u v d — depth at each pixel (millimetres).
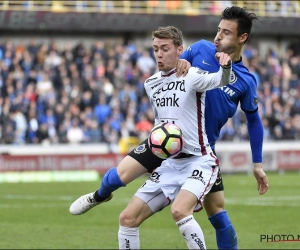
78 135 57250
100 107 59594
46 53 65000
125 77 65750
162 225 29062
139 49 72438
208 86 17203
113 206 34656
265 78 70938
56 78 62219
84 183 48625
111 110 60031
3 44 67875
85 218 30641
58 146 55875
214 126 18703
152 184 17500
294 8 82750
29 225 28500
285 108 68375
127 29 73875
